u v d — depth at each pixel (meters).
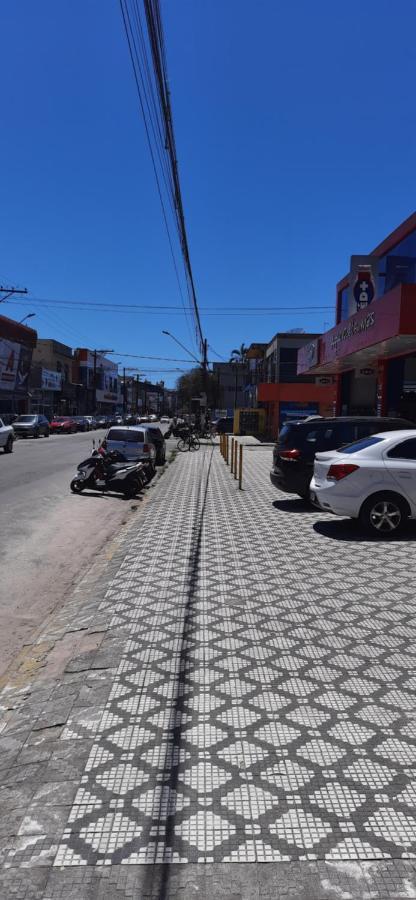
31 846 2.53
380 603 5.55
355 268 18.69
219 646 4.59
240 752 3.19
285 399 36.75
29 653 4.93
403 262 18.75
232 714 3.58
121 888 2.31
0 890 2.30
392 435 8.58
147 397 141.75
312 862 2.43
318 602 5.59
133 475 13.95
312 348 22.50
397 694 3.80
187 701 3.74
